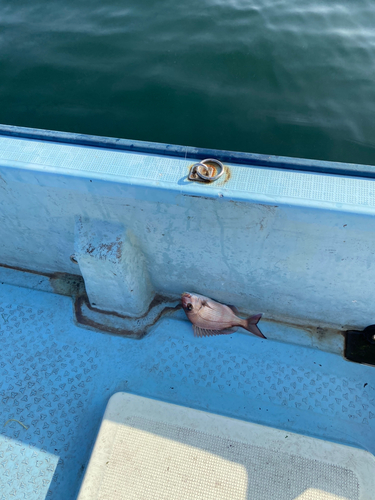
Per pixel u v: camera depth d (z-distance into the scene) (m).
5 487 0.77
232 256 0.79
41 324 0.96
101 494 0.68
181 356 0.91
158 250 0.84
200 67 1.83
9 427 0.83
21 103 1.74
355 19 2.01
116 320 0.96
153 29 1.98
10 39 1.97
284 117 1.67
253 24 1.99
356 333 0.91
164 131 1.64
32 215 0.84
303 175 0.66
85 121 1.67
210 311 0.91
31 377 0.89
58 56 1.89
